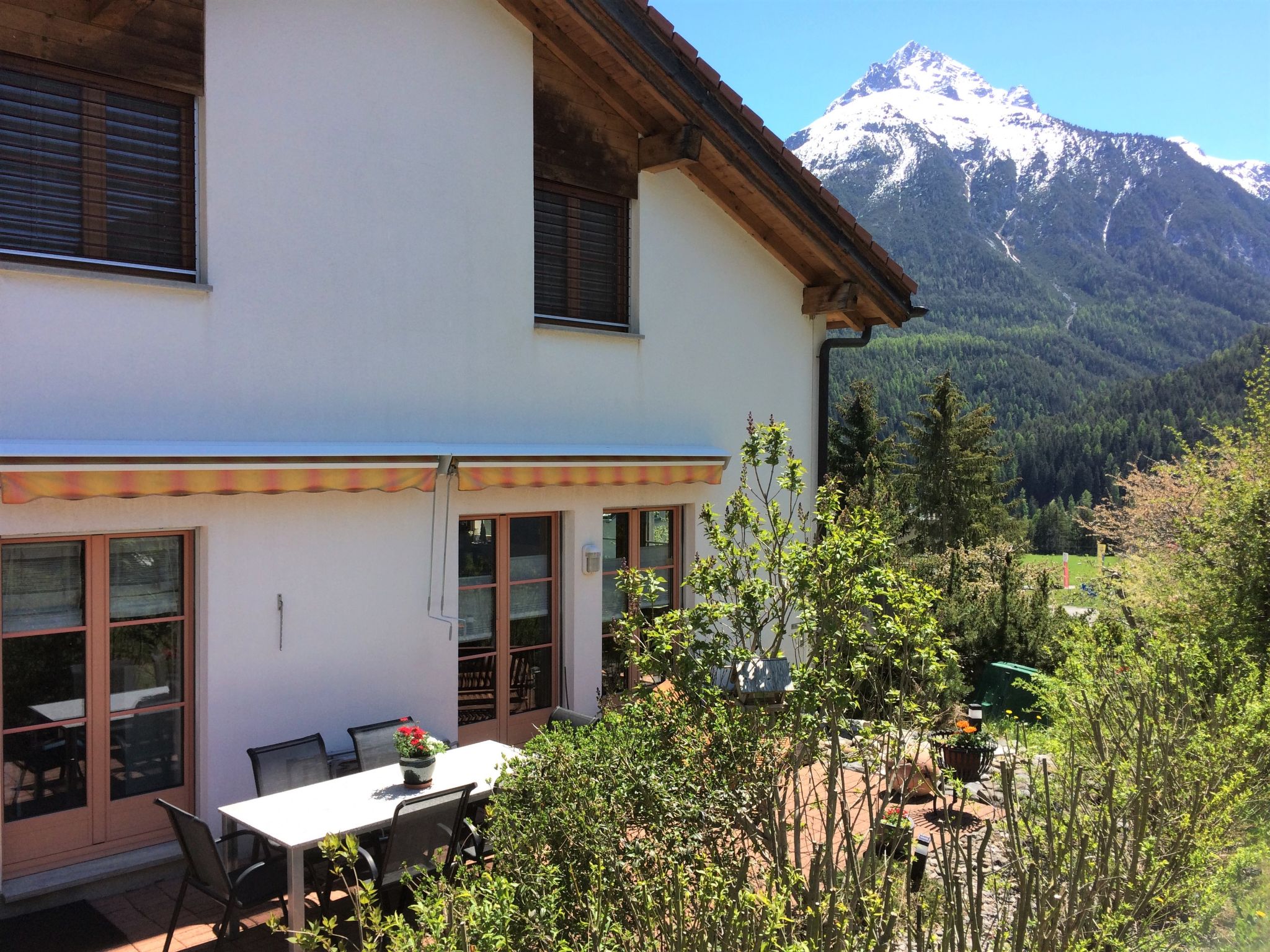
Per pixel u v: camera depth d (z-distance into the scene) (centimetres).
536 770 482
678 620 544
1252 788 628
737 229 1284
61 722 739
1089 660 755
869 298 1338
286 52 849
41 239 739
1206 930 569
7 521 695
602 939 387
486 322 1009
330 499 874
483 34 1002
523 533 1079
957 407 5053
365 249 906
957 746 961
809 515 592
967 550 3381
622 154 1150
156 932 673
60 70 744
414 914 660
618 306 1180
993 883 562
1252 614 955
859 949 430
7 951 643
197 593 807
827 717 511
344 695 882
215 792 800
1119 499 2456
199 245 812
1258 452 1080
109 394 749
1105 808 561
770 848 486
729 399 1282
